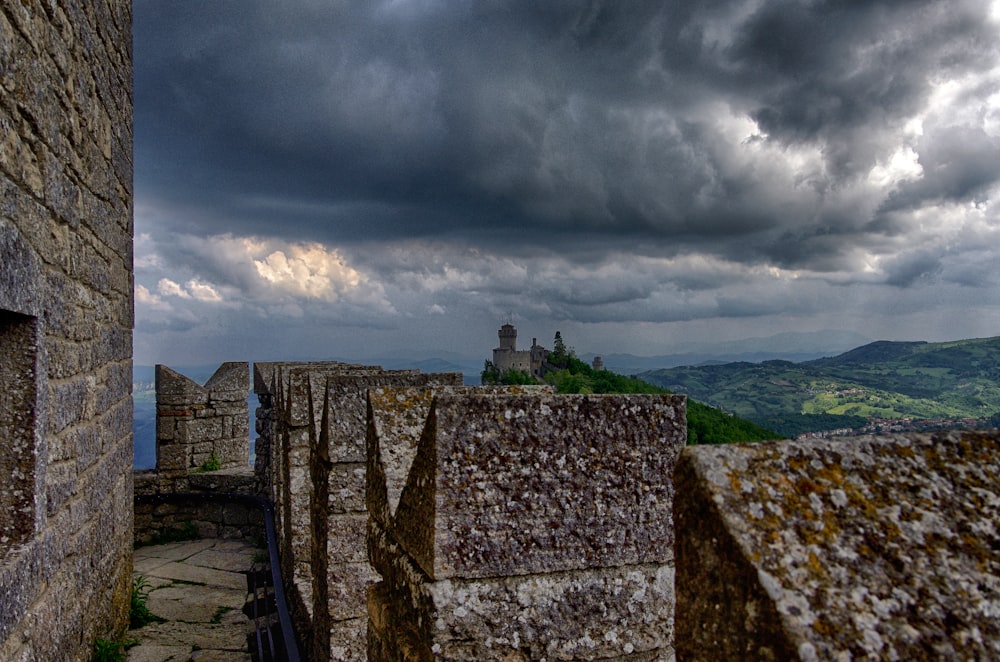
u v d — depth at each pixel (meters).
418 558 2.56
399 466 3.10
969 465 1.50
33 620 3.75
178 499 11.92
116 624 6.70
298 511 6.73
